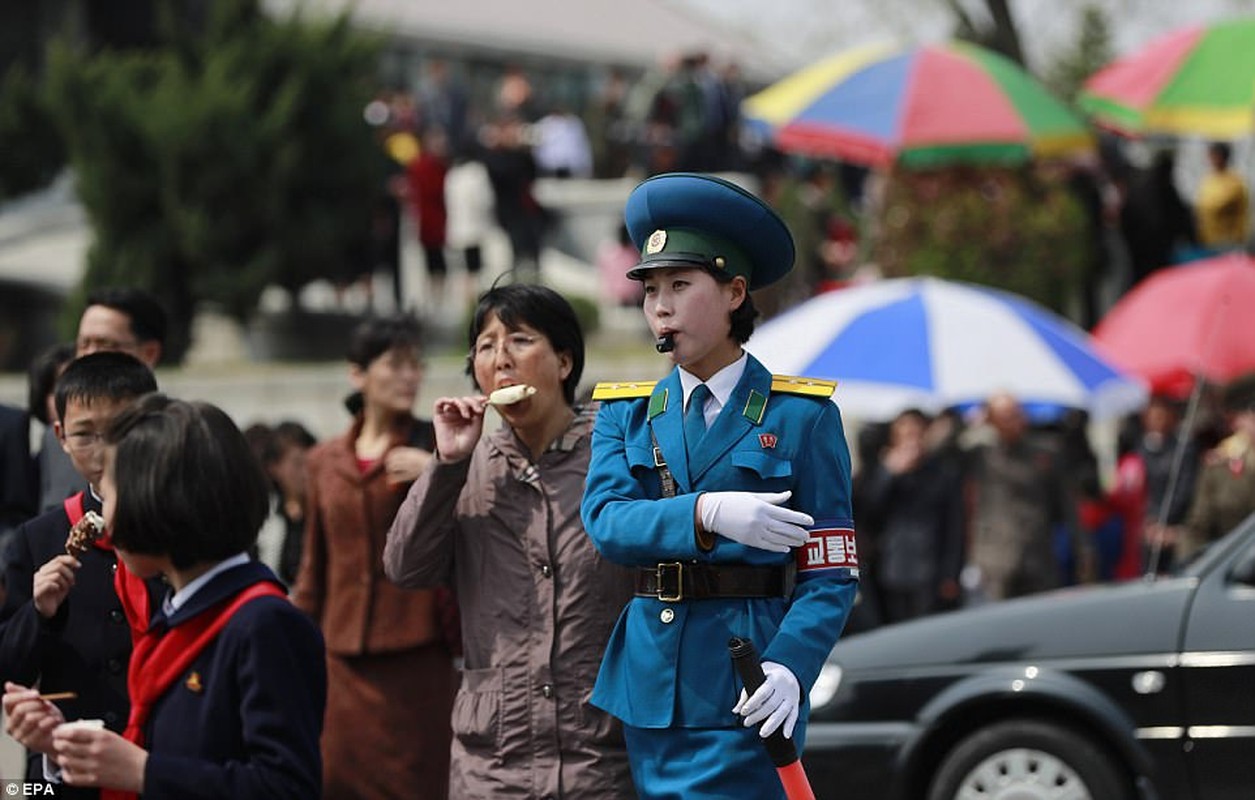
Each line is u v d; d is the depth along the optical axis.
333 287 57.47
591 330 57.94
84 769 10.70
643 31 115.00
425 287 61.03
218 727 11.00
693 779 12.99
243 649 11.00
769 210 13.22
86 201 52.41
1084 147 47.06
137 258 52.03
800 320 34.19
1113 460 48.69
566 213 73.06
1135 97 43.09
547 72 105.62
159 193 52.31
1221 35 43.19
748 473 13.13
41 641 13.81
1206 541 30.66
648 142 70.06
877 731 22.75
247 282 52.81
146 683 11.20
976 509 32.97
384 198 57.31
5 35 71.75
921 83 46.44
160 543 11.06
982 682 22.52
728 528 12.63
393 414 19.84
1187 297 36.72
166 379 46.72
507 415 14.89
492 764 14.65
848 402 35.00
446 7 103.12
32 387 19.56
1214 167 52.88
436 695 19.00
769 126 47.78
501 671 14.70
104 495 11.41
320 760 11.15
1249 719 21.56
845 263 60.19
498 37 101.50
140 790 10.73
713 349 13.41
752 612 13.11
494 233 68.88
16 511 19.78
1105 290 53.47
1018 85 46.72
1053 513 33.00
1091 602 22.66
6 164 58.72
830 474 13.20
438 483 14.39
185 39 56.00
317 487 19.30
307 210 54.22
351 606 18.95
